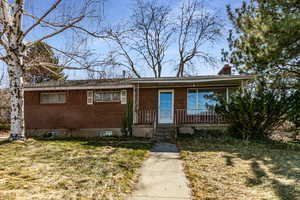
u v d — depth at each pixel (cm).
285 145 780
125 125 1135
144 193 345
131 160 541
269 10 809
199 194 342
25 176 403
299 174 443
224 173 451
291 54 695
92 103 1285
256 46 781
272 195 340
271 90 874
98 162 514
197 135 1000
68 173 429
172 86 1211
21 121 806
